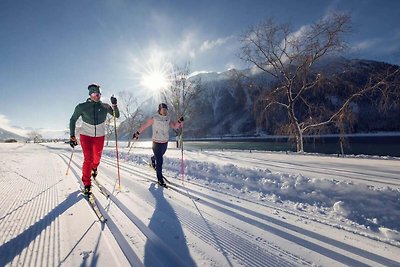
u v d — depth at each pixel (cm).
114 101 546
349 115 1967
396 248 273
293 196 499
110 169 921
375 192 481
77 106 491
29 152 2622
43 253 262
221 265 240
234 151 2208
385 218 368
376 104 1938
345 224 347
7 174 844
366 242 288
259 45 2208
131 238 298
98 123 512
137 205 430
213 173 759
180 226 336
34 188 592
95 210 396
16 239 296
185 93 3534
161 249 271
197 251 267
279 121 2294
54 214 386
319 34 2031
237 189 559
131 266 235
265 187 573
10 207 428
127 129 4972
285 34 2166
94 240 292
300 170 944
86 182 500
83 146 499
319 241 292
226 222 351
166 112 613
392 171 946
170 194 511
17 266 237
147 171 857
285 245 282
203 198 479
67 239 295
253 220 359
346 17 1955
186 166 915
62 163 1259
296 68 2189
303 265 240
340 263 243
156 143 600
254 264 242
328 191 511
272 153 1933
